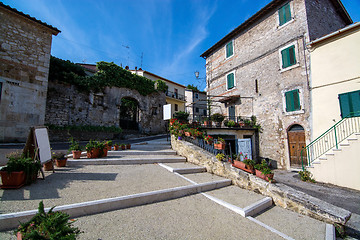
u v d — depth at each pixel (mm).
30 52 9773
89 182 3637
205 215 2998
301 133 10195
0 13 8883
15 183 3035
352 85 8086
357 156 6789
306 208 3502
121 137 14336
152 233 2318
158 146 8633
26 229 1621
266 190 4191
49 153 4156
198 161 6223
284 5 11602
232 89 15180
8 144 7840
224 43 16469
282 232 2789
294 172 9984
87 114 13438
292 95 10648
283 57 11398
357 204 5066
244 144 11625
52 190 3086
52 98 11602
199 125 10422
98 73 14805
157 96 19906
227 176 5148
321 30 10945
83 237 2053
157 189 3562
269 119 12031
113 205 2822
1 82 8656
